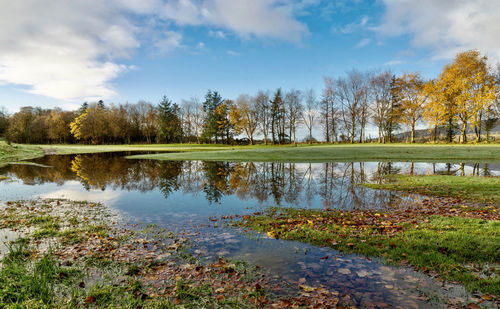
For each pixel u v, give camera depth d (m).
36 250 5.14
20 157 32.81
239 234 6.20
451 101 38.25
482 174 16.19
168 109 79.75
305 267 4.45
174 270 4.36
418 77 43.50
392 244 5.20
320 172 18.58
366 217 7.49
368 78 49.91
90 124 75.06
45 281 3.71
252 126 63.56
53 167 22.09
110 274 4.23
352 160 26.14
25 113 85.00
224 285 3.88
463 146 31.44
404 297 3.51
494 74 36.12
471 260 4.48
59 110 89.25
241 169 21.00
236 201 10.07
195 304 3.42
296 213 8.13
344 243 5.42
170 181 15.14
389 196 10.53
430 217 7.15
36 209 8.64
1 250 5.19
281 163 25.28
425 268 4.24
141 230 6.53
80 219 7.53
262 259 4.79
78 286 3.86
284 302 3.43
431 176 14.66
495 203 8.59
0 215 7.80
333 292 3.65
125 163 25.88
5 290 3.48
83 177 16.58
